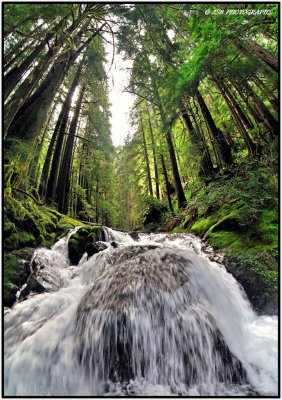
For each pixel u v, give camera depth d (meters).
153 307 3.51
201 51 6.83
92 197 25.53
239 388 2.89
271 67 7.00
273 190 6.57
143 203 17.83
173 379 2.99
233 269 5.27
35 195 9.40
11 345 3.51
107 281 4.18
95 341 3.26
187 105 11.14
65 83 14.19
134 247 5.83
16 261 5.61
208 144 11.62
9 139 6.45
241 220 6.66
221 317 3.78
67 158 13.61
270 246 5.41
